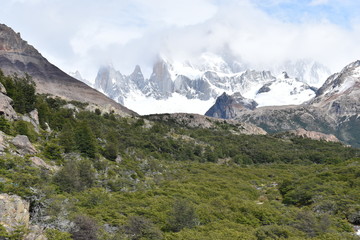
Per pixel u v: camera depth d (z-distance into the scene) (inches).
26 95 4350.4
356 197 3043.8
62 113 5516.7
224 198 3265.3
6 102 3437.5
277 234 2181.3
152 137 7539.4
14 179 1951.3
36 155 2842.0
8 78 4205.2
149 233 1951.3
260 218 2588.6
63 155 3395.7
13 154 2581.2
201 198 3129.9
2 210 1545.3
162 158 6314.0
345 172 4141.2
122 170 3814.0
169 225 2206.0
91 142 3831.2
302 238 2082.9
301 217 2513.5
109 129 6692.9
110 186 3112.7
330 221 2440.9
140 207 2448.3
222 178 4712.1
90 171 3075.8
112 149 4237.2
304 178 4151.1
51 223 1700.3
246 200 3275.1
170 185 3627.0
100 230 1823.3
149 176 4276.6
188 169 5531.5
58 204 1828.2
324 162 7470.5
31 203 1782.7
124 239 1812.3
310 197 3294.8
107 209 2261.3
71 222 1749.5
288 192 3651.6
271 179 5123.0
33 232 1536.7
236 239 1994.3
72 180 2573.8
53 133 4001.0
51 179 2490.2
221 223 2346.2
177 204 2326.5
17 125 3248.0
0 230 1434.5
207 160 7534.5
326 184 3599.9
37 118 4151.1
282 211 2854.3
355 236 2167.8
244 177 5137.8
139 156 5182.1
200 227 2213.3
